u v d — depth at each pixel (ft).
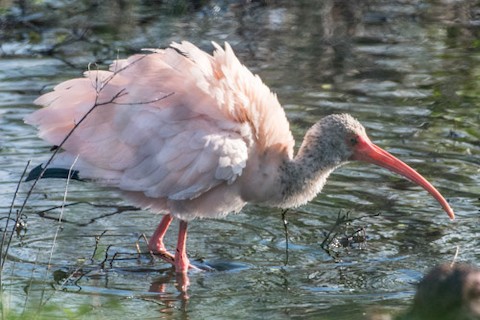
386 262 39.27
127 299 35.99
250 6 79.41
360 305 34.88
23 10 76.38
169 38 69.92
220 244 41.68
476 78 61.36
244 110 39.06
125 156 38.50
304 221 43.75
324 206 45.16
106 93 38.65
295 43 69.46
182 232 39.42
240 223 43.96
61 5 78.38
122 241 41.68
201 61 39.19
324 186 47.32
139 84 38.78
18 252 39.73
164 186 38.40
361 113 55.16
